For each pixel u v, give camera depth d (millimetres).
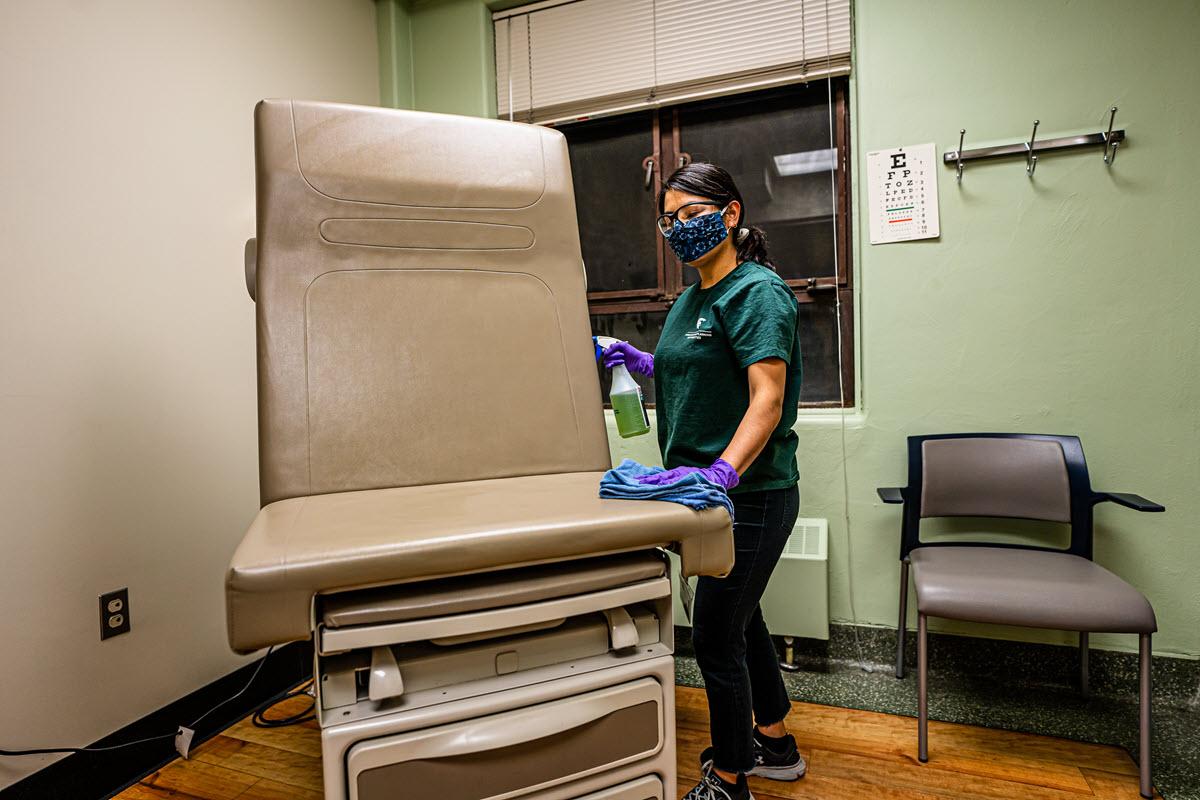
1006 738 1777
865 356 2193
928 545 2025
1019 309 2037
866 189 2170
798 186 2426
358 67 2588
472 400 1202
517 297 1282
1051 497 1927
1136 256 1931
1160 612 1952
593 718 936
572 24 2596
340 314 1154
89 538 1630
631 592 975
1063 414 2016
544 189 1338
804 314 2424
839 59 2271
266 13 2172
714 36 2404
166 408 1825
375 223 1203
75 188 1607
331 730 823
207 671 1926
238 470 2041
